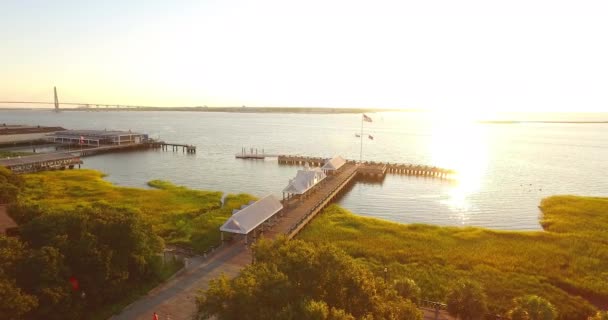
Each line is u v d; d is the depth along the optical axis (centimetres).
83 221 4284
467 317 3731
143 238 4597
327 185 10469
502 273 5425
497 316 4200
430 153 18875
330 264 3197
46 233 4197
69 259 3919
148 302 4288
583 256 6047
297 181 8950
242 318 2862
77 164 14112
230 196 9631
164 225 7181
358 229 7244
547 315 3425
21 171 11750
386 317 2950
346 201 9869
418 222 8250
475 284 3881
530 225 8100
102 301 4097
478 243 6594
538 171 14112
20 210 5266
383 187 11481
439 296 4806
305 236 6819
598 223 7794
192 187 11150
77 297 3822
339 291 3022
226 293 3064
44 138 18938
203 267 5172
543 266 5678
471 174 13525
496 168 14712
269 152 18750
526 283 5128
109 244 4331
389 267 5509
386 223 7644
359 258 5872
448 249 6309
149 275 4728
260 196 10175
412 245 6456
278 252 3697
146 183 11438
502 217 8638
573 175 13412
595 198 9856
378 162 15488
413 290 4009
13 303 3050
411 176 13162
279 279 3017
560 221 7925
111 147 17900
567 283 5172
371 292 3089
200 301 3191
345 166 13512
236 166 14512
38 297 3416
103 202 7969
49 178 11088
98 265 4019
